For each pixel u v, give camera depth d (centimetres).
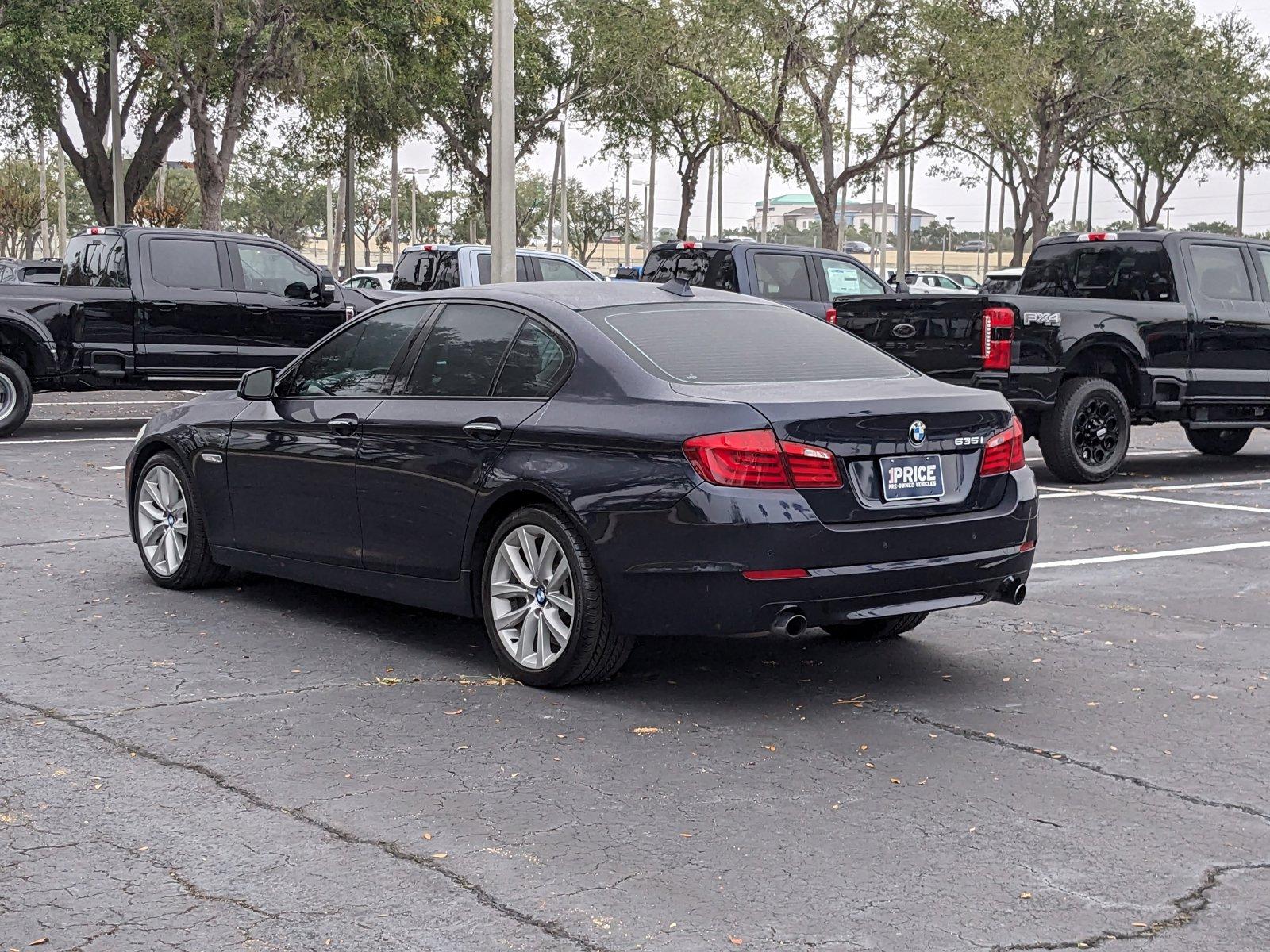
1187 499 1186
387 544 654
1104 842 429
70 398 2059
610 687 598
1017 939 360
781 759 505
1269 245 1373
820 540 539
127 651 650
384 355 679
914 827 439
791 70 3419
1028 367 1216
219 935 357
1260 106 4675
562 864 405
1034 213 4306
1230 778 491
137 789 464
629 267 2836
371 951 349
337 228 7912
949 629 720
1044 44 4000
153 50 3288
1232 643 697
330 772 484
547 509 583
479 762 496
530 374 610
